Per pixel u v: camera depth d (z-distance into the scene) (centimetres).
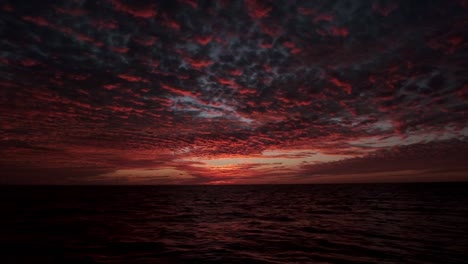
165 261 817
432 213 1911
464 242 1027
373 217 1750
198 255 878
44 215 1875
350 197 3925
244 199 3803
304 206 2594
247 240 1090
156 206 2658
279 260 821
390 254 873
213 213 2050
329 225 1453
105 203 3002
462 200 3050
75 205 2692
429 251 905
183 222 1588
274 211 2166
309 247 970
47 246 997
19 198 3681
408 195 4200
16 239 1109
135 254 893
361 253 889
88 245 1012
